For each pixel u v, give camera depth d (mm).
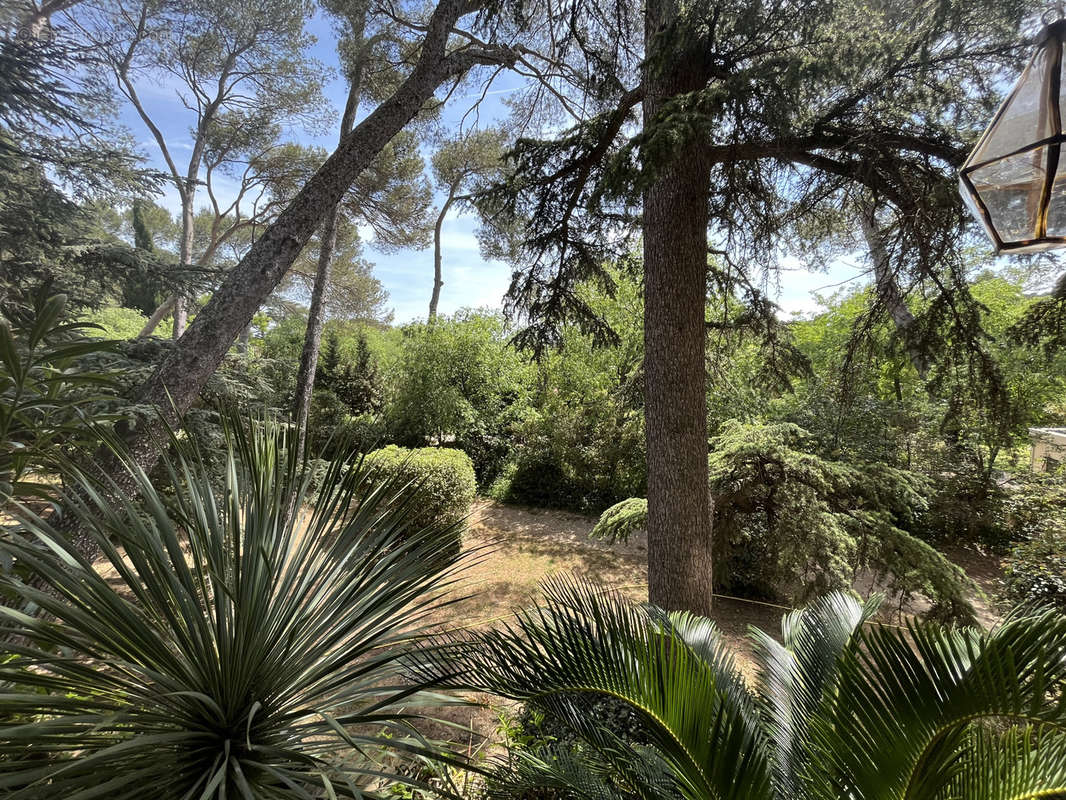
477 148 12648
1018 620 1393
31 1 5391
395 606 1567
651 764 1865
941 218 2918
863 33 2322
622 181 2715
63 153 5070
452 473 6340
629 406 5859
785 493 4703
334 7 6773
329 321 17047
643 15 3887
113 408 2863
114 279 5430
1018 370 6184
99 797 1005
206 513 1546
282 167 11656
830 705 1769
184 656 1354
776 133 2680
